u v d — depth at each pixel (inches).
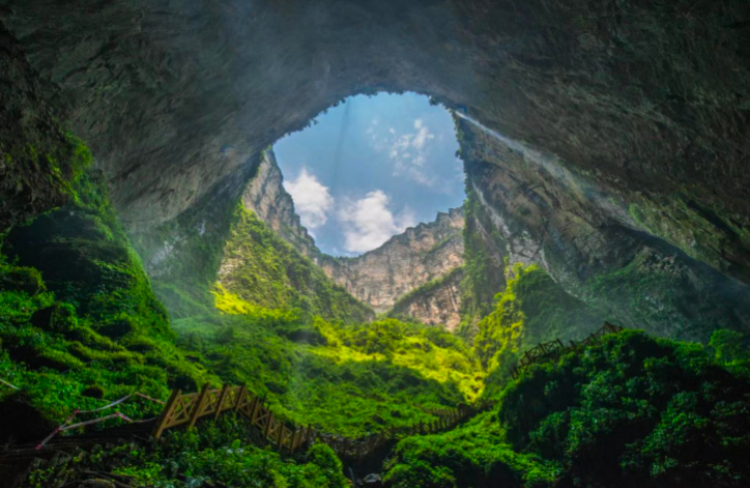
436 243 4741.6
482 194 1636.3
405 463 547.8
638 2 385.1
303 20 747.4
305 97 1075.3
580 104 619.5
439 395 1334.9
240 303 1886.1
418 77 1019.3
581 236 1160.2
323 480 383.2
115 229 666.8
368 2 726.5
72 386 296.2
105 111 603.5
